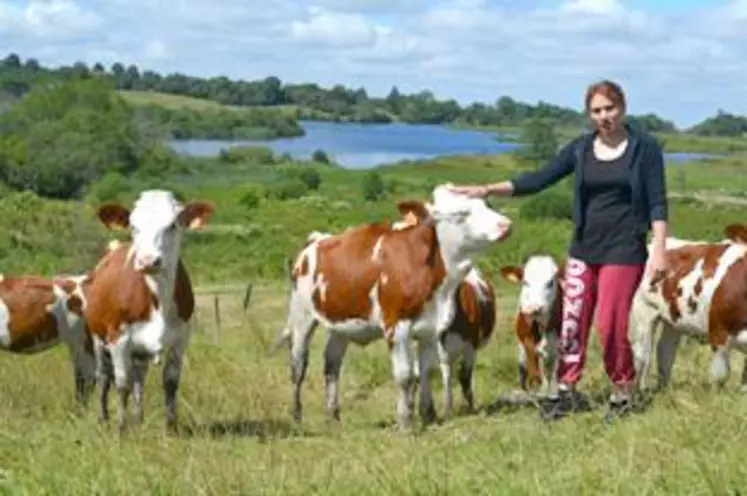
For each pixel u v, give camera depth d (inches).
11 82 7342.5
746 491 226.7
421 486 251.4
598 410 348.2
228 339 757.3
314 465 293.9
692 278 440.8
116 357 397.7
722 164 6215.6
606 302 334.6
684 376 478.3
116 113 4392.2
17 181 3878.0
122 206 393.1
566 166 347.6
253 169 4923.7
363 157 6993.1
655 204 328.5
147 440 346.9
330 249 440.1
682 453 256.1
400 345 411.8
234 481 267.3
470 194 394.9
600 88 325.4
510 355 628.7
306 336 463.2
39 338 482.9
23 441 339.3
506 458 277.1
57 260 1624.0
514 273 508.4
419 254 410.3
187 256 1852.9
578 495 237.9
